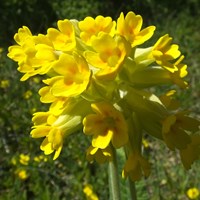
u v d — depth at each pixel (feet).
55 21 1.85
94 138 0.36
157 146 1.01
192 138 0.39
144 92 0.39
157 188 0.84
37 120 0.40
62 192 0.89
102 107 0.36
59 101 0.38
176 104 0.42
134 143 0.38
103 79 0.35
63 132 0.39
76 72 0.36
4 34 1.75
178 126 0.37
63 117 0.39
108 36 0.35
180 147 0.37
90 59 0.36
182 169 0.91
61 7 1.90
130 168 0.37
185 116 0.38
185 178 0.89
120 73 0.38
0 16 1.82
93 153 0.36
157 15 1.94
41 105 1.14
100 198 0.88
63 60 0.36
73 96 0.36
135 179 0.38
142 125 0.39
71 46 0.38
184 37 1.74
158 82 0.39
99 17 0.39
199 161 0.91
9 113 1.06
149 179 0.89
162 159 0.98
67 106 0.39
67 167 0.94
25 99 1.16
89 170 0.91
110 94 0.38
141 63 0.39
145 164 0.38
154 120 0.38
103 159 0.38
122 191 0.55
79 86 0.36
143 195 0.56
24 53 0.40
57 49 0.38
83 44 0.39
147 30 0.39
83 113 0.39
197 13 2.08
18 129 1.04
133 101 0.38
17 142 1.03
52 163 0.94
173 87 1.29
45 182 0.90
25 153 1.01
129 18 0.39
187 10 2.04
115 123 0.36
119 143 0.35
